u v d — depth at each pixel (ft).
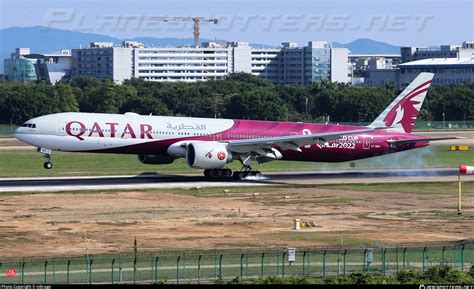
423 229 558.56
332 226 568.00
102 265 442.09
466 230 556.10
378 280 395.14
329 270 436.76
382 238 525.75
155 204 647.15
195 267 440.04
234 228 556.10
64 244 499.10
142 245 498.28
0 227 546.26
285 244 504.43
